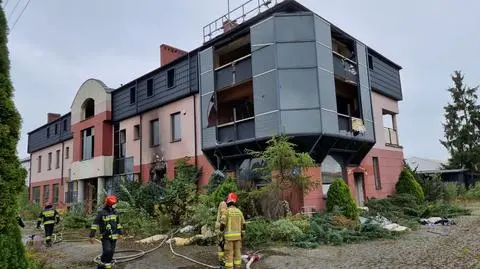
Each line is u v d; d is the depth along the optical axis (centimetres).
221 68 1788
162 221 1469
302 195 1486
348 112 1803
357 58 1847
